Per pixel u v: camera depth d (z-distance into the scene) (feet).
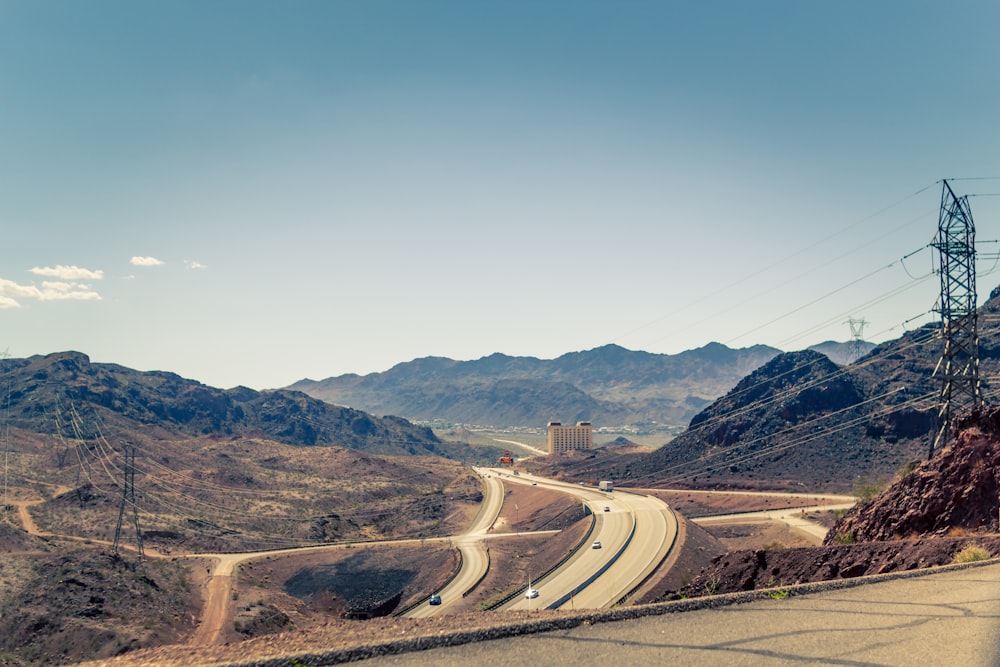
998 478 100.37
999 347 556.10
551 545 397.39
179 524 469.16
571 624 42.22
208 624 237.66
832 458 588.09
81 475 588.50
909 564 75.92
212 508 547.90
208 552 416.87
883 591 50.65
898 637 39.34
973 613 43.86
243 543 447.01
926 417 580.71
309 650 39.45
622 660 35.91
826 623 42.29
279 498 634.43
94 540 383.04
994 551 68.74
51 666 177.58
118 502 487.20
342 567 389.19
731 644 38.45
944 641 38.42
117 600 235.61
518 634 40.40
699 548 327.06
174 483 615.16
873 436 604.49
